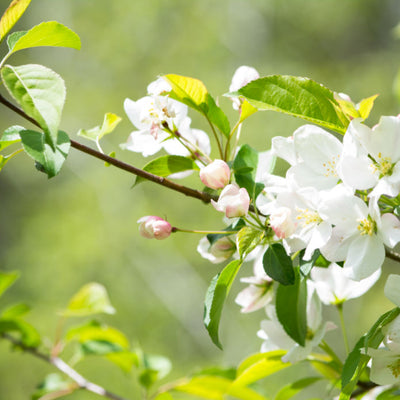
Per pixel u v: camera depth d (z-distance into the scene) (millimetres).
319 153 2516
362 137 2289
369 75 16266
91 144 16641
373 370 2469
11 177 16172
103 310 4410
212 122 2961
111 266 15117
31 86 2258
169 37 17891
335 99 2424
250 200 2750
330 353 3158
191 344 14539
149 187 15609
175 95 2908
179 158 2906
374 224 2332
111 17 18156
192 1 17859
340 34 17219
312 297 2873
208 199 2789
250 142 14867
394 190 2246
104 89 17578
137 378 4250
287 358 2809
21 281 14961
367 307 12867
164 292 14938
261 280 2953
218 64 17516
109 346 4332
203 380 3842
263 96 2539
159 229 2740
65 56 18156
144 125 3014
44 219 15586
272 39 17578
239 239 2502
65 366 4391
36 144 2477
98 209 15641
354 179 2301
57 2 18672
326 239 2361
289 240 2451
